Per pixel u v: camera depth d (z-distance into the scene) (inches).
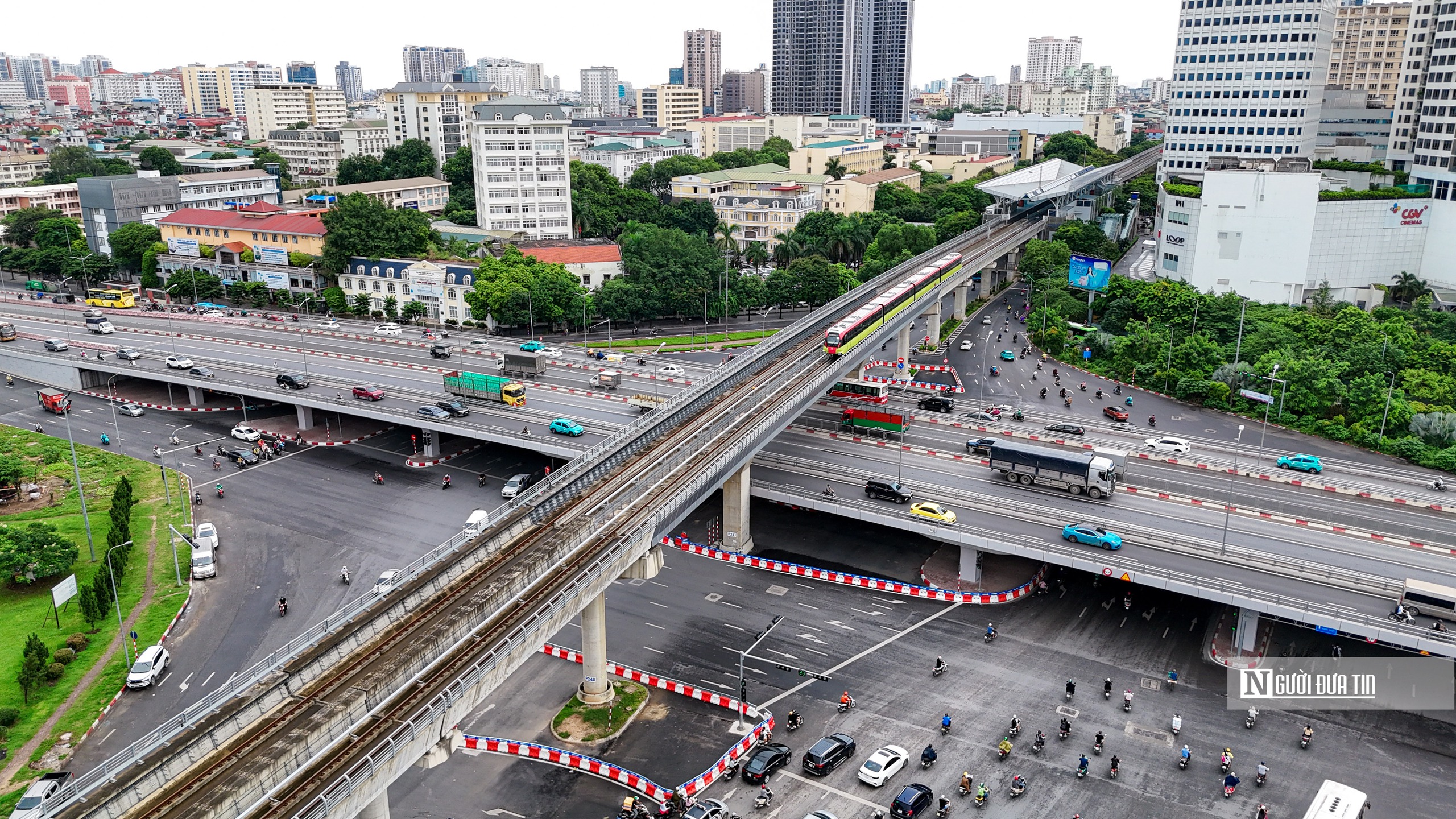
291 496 5044.3
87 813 1931.6
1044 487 4704.7
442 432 5753.0
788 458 5093.5
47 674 3464.6
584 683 3368.6
